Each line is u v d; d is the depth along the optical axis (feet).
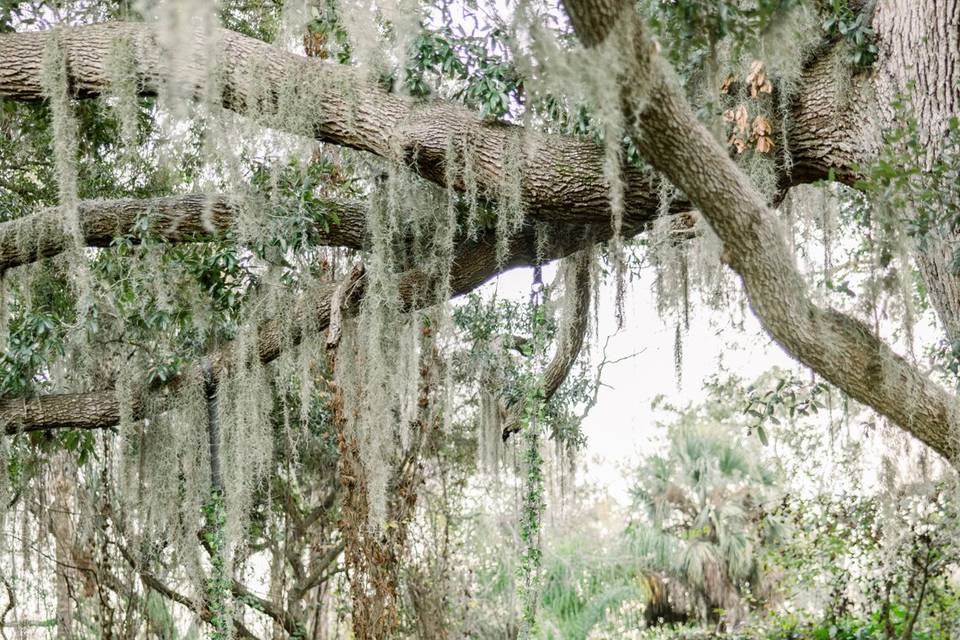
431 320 22.38
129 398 22.25
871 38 16.38
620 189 12.73
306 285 22.11
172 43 11.64
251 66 18.43
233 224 21.03
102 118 24.31
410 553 28.02
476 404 29.12
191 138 24.67
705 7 13.16
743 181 13.76
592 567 36.81
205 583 25.98
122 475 22.41
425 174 19.11
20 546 29.09
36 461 26.18
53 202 26.02
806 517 24.13
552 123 19.01
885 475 19.94
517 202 17.74
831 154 16.85
